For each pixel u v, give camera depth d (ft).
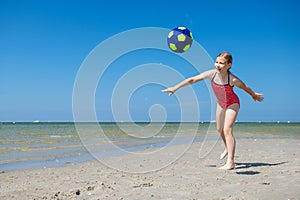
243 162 25.27
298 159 26.99
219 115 22.21
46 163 25.13
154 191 15.42
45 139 46.42
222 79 21.11
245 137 59.62
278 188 15.75
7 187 16.33
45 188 16.06
